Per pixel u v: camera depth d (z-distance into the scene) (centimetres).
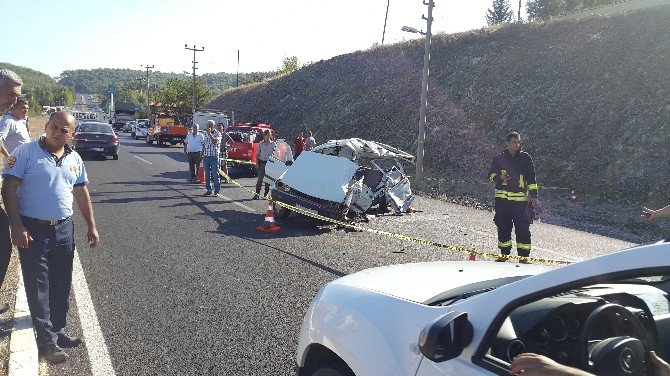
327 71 4694
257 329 534
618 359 193
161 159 2636
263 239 962
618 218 1442
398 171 1432
